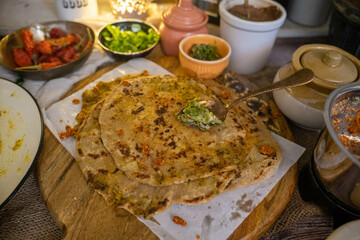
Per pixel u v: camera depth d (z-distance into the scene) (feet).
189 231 4.62
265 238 5.14
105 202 4.94
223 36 7.68
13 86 6.15
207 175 4.93
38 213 5.34
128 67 7.25
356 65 5.70
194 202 4.75
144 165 5.03
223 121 5.69
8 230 5.12
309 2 8.71
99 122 5.56
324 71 5.42
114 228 4.66
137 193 4.90
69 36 7.73
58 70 6.76
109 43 7.85
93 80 6.93
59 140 5.70
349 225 4.01
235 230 4.70
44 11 9.48
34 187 5.65
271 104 6.69
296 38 9.43
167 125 5.53
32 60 7.32
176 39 7.52
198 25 7.36
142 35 7.86
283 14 7.16
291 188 5.23
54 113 6.15
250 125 5.92
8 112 5.89
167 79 6.51
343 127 5.28
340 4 6.64
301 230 5.24
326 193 4.80
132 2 8.40
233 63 7.92
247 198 5.02
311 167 5.12
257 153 5.41
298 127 6.67
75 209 4.85
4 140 5.59
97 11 9.16
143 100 5.95
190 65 6.80
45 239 5.05
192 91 6.29
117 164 5.03
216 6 8.87
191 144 5.29
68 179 5.19
